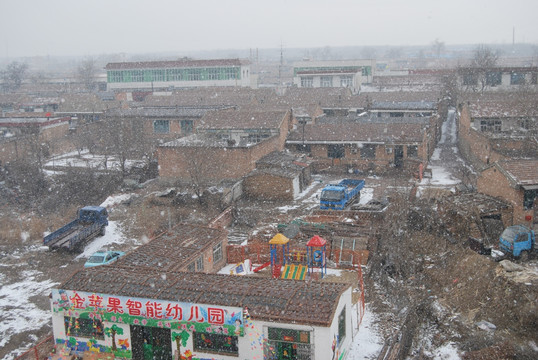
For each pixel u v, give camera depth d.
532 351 21.23
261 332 19.20
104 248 35.84
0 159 54.72
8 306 28.05
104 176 51.09
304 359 18.89
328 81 99.12
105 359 21.27
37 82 154.25
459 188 42.38
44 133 64.56
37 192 49.38
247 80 111.25
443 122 81.88
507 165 34.72
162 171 50.19
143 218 41.50
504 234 29.22
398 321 24.30
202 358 20.14
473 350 21.88
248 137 56.25
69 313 21.31
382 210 37.22
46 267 33.00
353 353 21.59
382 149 54.72
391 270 30.75
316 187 50.41
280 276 28.08
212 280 22.08
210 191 45.75
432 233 34.44
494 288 25.70
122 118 63.34
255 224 39.75
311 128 58.53
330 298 19.80
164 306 20.08
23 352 23.47
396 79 101.44
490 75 86.06
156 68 109.75
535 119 52.94
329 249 31.45
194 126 65.06
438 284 28.70
